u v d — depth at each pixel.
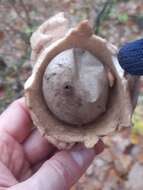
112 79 0.12
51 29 0.12
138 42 0.11
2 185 0.14
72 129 0.12
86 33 0.11
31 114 0.12
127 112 0.11
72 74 0.11
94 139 0.12
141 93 0.27
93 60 0.12
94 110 0.12
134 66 0.11
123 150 0.25
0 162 0.14
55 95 0.11
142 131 0.25
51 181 0.13
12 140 0.15
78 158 0.13
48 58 0.12
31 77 0.12
